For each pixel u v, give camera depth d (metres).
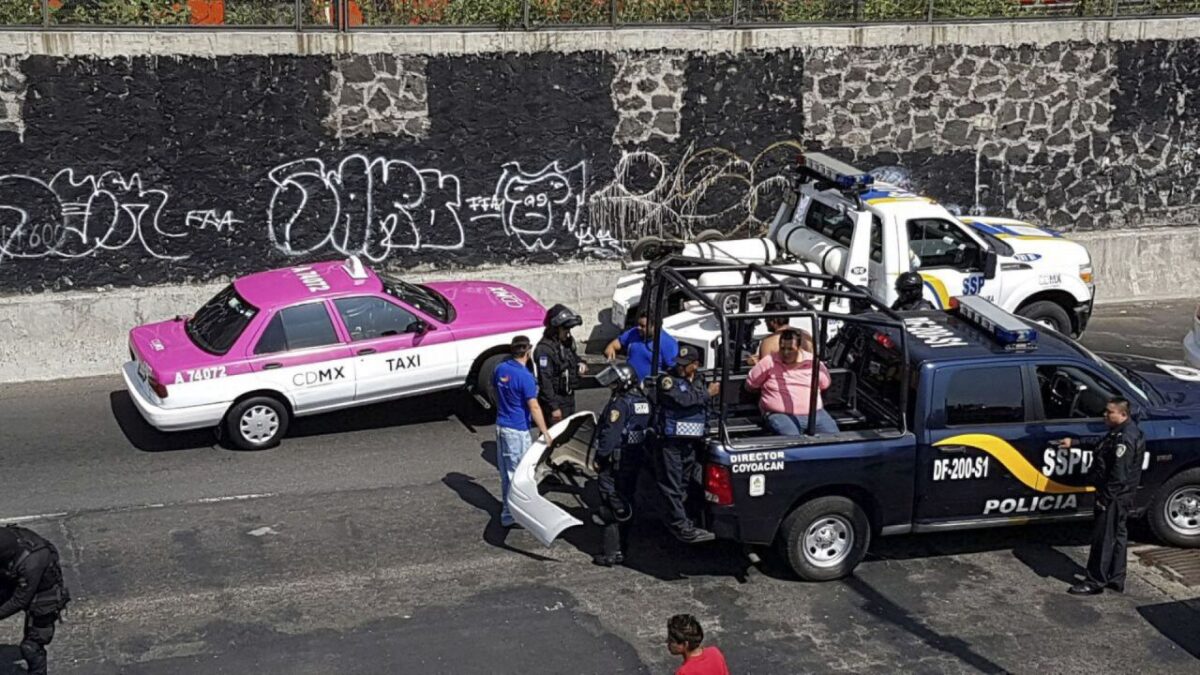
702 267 10.16
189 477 11.27
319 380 11.98
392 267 15.29
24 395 13.46
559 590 9.27
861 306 10.09
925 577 9.55
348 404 12.23
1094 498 9.61
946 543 10.13
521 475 9.60
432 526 10.31
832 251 13.05
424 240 15.32
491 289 13.63
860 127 16.55
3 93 13.44
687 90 15.76
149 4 13.95
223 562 9.60
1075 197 17.56
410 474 11.43
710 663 6.64
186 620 8.75
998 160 17.16
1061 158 17.36
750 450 8.98
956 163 17.02
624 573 9.57
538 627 8.72
